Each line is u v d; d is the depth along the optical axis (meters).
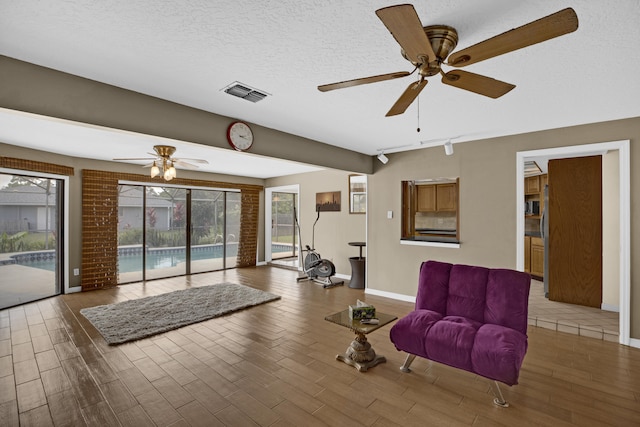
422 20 1.56
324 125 3.43
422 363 2.75
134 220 5.97
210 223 7.12
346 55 1.91
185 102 2.70
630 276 3.10
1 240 4.29
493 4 1.44
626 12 1.47
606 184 4.04
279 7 1.45
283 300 4.75
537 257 5.75
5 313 4.07
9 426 1.93
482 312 2.56
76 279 5.19
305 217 6.98
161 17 1.52
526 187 6.37
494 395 2.26
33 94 1.97
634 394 2.27
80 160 5.23
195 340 3.23
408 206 4.96
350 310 2.77
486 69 2.09
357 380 2.47
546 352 2.97
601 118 3.17
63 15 1.49
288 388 2.35
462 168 4.22
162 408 2.11
